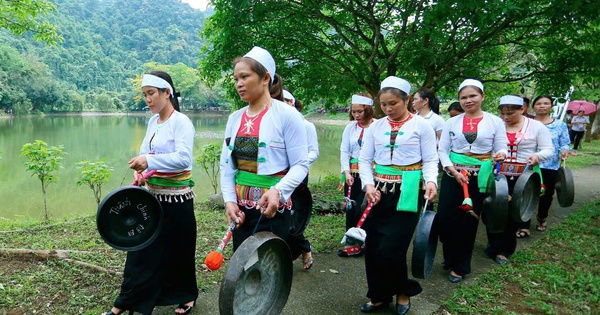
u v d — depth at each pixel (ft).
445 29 20.22
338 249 15.10
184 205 9.61
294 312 10.51
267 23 24.95
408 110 11.37
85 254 13.74
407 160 9.91
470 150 12.64
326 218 18.76
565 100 24.61
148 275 9.16
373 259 10.04
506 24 21.13
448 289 12.00
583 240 15.97
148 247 9.24
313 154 13.29
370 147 10.63
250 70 8.04
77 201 32.22
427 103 15.34
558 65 23.88
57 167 22.52
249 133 8.30
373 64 24.06
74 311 10.21
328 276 12.74
